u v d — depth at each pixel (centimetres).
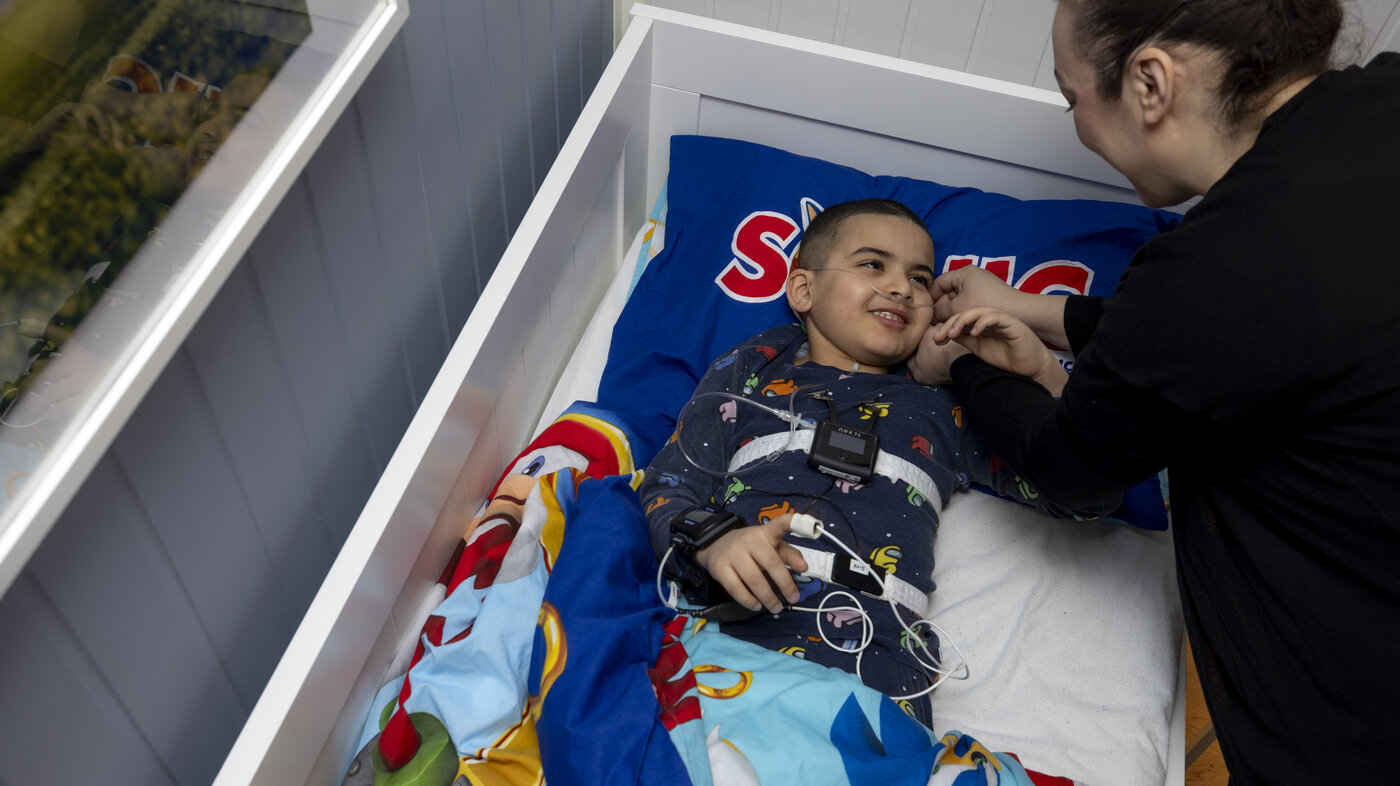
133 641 84
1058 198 159
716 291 151
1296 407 68
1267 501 74
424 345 131
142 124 66
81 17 60
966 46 160
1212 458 79
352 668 92
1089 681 116
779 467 122
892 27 161
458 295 138
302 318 99
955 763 93
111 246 65
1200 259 68
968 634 120
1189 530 84
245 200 75
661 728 90
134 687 85
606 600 98
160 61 66
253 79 75
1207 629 82
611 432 128
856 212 141
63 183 61
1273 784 76
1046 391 107
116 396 65
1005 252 151
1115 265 148
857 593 111
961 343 115
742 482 123
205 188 72
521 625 100
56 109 60
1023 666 117
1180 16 71
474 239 137
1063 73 82
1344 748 70
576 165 127
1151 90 75
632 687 92
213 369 86
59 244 62
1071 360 132
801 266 146
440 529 109
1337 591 69
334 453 114
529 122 146
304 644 84
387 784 90
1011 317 109
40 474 61
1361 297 63
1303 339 64
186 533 88
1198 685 157
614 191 154
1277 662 75
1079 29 77
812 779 89
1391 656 67
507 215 147
